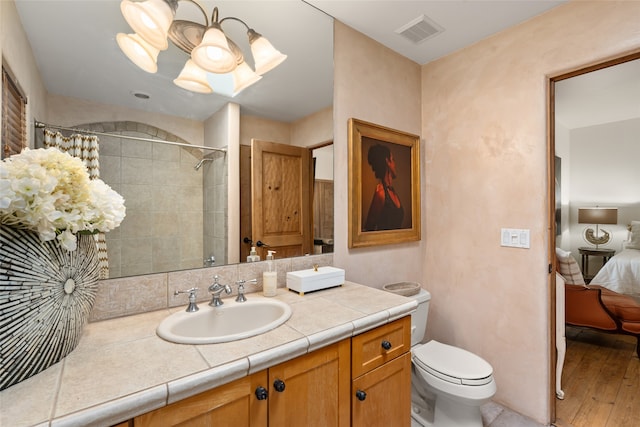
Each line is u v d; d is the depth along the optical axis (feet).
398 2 5.51
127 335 3.25
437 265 7.57
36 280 2.40
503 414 6.17
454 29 6.35
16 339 2.27
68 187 2.61
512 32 6.28
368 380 3.84
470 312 6.97
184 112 4.46
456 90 7.18
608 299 8.40
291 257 5.48
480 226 6.79
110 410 2.10
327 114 5.90
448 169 7.35
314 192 5.78
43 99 3.44
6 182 2.18
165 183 4.28
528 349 6.08
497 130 6.51
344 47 6.15
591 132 10.59
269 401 2.96
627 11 4.96
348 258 6.23
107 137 3.88
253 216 5.08
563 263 8.64
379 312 3.97
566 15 5.58
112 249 3.83
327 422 3.42
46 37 3.47
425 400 6.06
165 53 4.29
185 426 2.47
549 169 5.92
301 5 5.50
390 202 6.97
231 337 3.13
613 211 10.05
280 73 5.34
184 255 4.38
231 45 4.81
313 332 3.32
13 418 1.94
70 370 2.53
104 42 3.85
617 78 7.23
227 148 4.83
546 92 5.88
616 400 6.50
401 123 7.29
